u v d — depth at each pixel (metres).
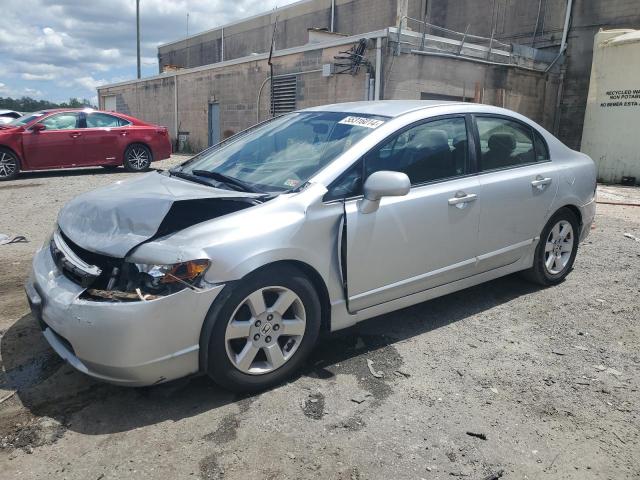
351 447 2.66
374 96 12.55
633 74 12.68
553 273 4.84
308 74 14.87
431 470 2.51
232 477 2.45
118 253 2.82
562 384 3.26
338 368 3.42
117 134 12.53
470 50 13.98
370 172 3.46
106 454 2.59
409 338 3.85
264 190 3.36
